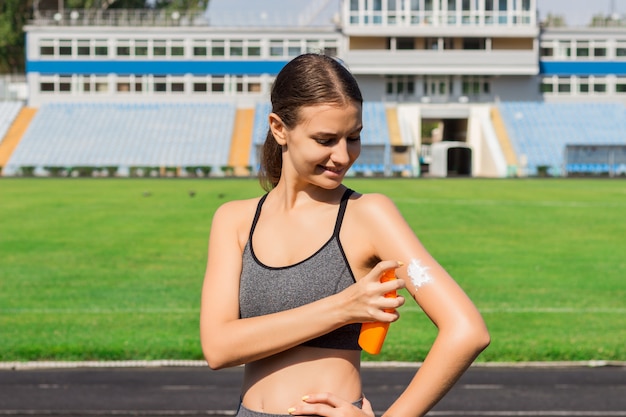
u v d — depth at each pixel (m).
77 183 47.56
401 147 59.72
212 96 65.12
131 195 37.59
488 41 63.12
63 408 7.60
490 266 17.77
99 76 65.00
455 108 63.50
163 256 19.20
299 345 2.29
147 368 9.22
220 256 2.44
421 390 2.06
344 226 2.32
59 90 64.88
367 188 42.31
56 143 59.47
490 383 8.52
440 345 2.07
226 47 64.81
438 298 2.12
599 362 9.45
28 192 39.44
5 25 78.25
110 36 64.69
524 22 62.59
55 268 17.33
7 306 13.02
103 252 19.80
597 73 65.12
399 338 10.41
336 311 2.12
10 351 9.55
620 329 11.22
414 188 42.78
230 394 8.10
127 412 7.48
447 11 62.47
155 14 68.94
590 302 13.56
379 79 64.44
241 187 43.53
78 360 9.48
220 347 2.26
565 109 63.81
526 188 43.38
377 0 62.41
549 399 7.92
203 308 2.38
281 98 2.29
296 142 2.27
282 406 2.27
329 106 2.21
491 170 59.78
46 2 79.69
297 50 64.75
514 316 12.23
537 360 9.51
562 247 21.11
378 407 7.68
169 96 65.12
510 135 61.00
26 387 8.33
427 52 62.47
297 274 2.28
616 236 23.44
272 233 2.39
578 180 52.34
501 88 65.00
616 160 58.09
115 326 11.33
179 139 60.22
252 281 2.33
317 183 2.29
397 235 2.24
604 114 63.28
